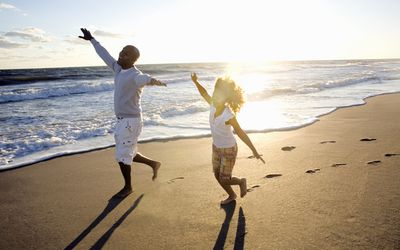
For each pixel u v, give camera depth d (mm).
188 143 6637
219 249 2797
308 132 7230
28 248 2938
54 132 7723
